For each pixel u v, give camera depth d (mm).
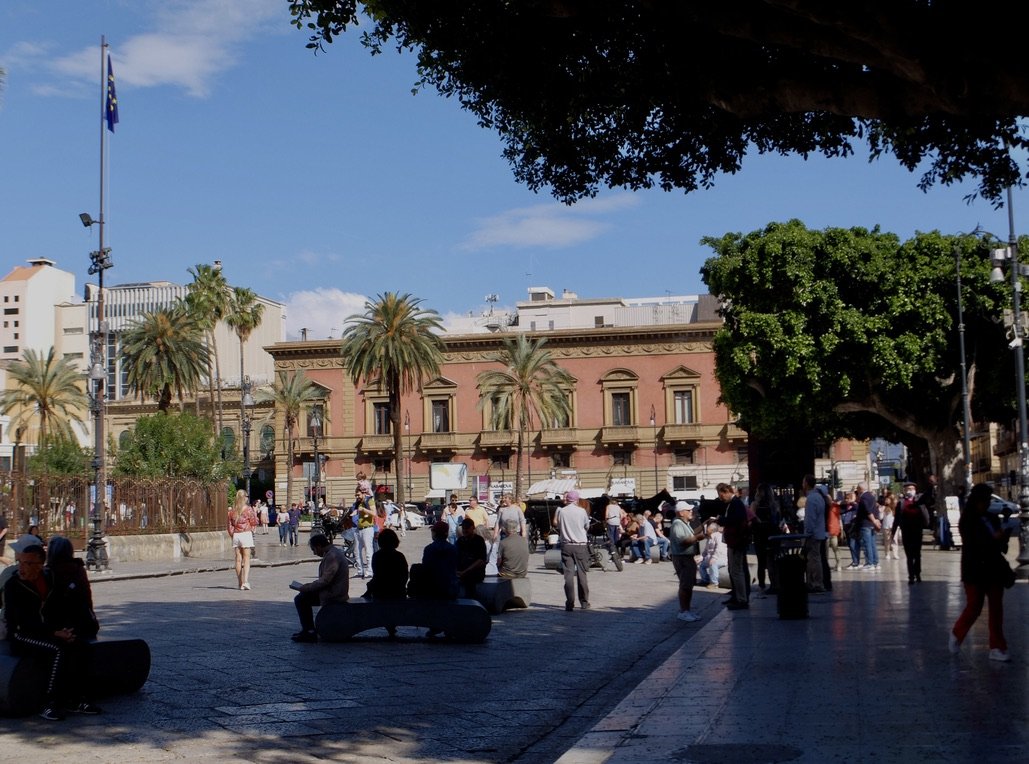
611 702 10023
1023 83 7934
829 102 9461
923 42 7898
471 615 13945
